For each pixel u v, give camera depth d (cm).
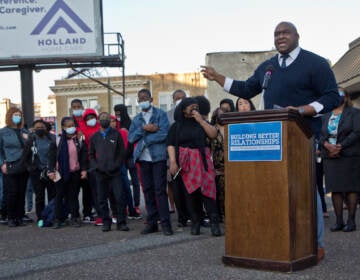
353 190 755
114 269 541
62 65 2095
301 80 544
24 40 1998
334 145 762
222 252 609
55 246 710
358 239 684
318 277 481
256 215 512
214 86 1725
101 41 2003
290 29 548
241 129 518
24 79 2080
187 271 520
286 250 498
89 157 870
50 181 955
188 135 748
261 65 584
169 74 5253
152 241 702
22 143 949
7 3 1991
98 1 1995
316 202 536
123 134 981
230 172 526
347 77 1839
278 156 498
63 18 1997
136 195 991
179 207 830
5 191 966
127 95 5312
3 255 660
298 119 504
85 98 5375
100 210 845
